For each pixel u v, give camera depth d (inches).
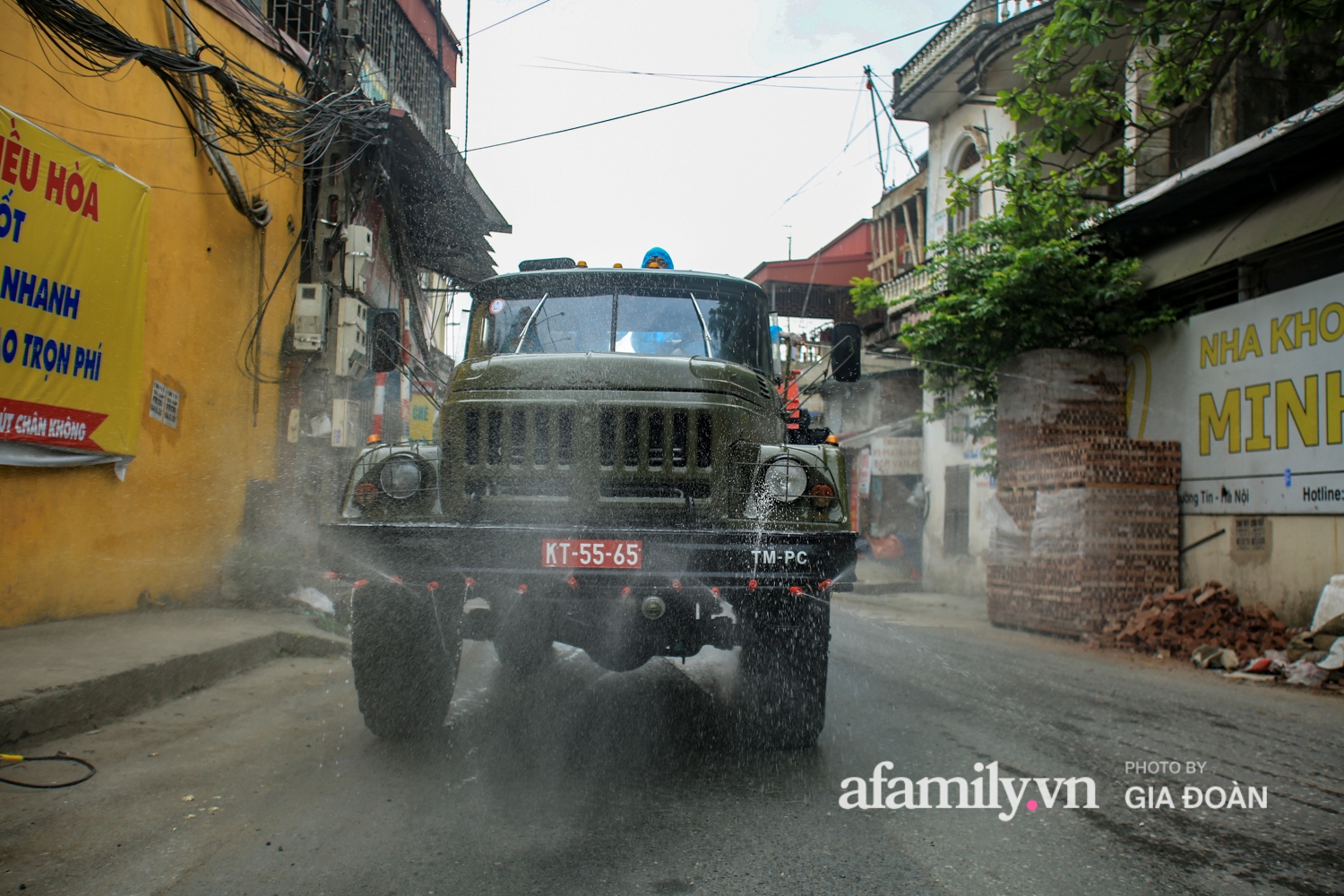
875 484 765.3
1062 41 332.8
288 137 332.2
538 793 151.9
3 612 251.1
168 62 263.4
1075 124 351.9
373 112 361.1
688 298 215.6
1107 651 357.7
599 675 259.6
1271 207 381.4
